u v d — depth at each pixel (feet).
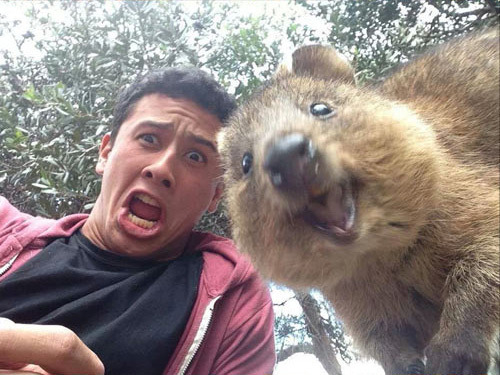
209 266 1.79
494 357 1.18
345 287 1.50
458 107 1.68
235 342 1.67
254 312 1.75
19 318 1.54
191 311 1.63
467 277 1.27
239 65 2.42
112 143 1.95
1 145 2.60
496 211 1.33
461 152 1.55
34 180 2.52
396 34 2.10
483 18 2.05
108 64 2.56
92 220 1.88
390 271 1.40
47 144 2.50
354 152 1.23
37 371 0.95
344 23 2.17
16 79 2.86
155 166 1.76
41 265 1.68
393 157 1.26
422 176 1.29
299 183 1.17
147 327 1.54
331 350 1.78
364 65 2.08
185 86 1.84
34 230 1.80
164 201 1.78
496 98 1.67
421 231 1.34
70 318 1.53
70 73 2.66
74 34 2.72
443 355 1.17
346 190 1.22
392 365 1.48
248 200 1.40
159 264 1.80
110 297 1.60
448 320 1.24
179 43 2.52
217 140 1.82
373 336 1.55
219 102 1.88
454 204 1.36
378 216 1.24
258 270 1.45
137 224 1.79
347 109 1.40
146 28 2.62
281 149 1.18
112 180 1.80
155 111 1.82
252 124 1.50
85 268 1.73
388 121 1.32
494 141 1.62
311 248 1.26
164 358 1.53
